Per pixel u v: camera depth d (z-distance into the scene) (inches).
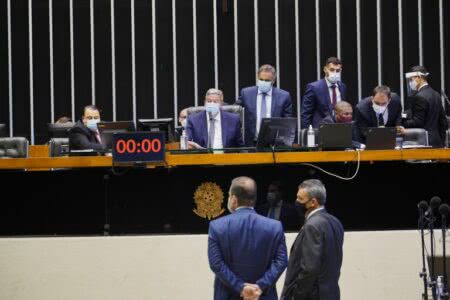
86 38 567.8
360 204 400.8
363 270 393.7
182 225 400.2
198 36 567.2
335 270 323.6
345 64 566.6
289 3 566.3
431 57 566.3
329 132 388.2
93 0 567.5
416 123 451.2
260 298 310.2
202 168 399.5
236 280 306.5
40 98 566.6
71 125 472.7
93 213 402.0
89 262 393.7
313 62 566.3
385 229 401.7
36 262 394.6
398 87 565.3
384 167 400.5
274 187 398.6
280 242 312.3
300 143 447.8
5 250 395.5
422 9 565.6
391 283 393.7
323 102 463.2
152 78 567.8
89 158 387.2
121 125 397.4
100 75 567.5
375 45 566.6
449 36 565.0
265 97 461.7
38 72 566.9
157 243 393.1
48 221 403.5
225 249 309.7
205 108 435.8
